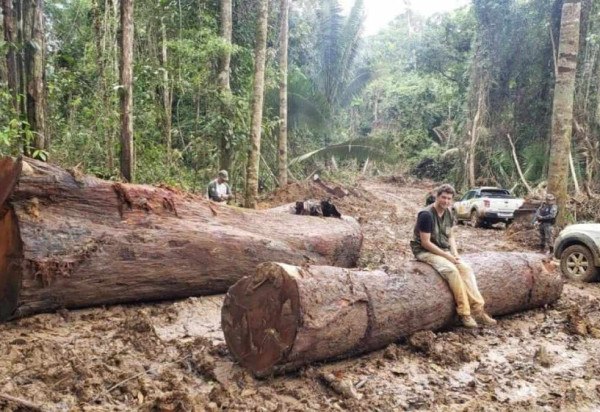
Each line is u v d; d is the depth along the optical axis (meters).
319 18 27.03
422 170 42.19
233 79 17.23
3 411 3.51
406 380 4.64
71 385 4.07
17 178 5.35
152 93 13.28
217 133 14.72
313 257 7.89
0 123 8.51
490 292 6.33
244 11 17.33
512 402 4.34
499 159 27.44
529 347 5.70
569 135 13.41
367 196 24.94
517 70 25.88
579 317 6.40
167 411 3.75
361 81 28.98
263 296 4.54
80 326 5.49
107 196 6.12
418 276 5.61
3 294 5.47
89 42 13.49
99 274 5.82
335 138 28.09
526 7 25.06
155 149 12.68
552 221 12.43
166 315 6.16
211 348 5.00
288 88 21.84
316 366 4.74
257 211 8.06
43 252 5.42
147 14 13.84
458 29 34.41
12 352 4.59
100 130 11.41
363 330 4.84
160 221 6.49
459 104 35.31
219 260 6.83
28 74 8.60
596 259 9.17
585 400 4.46
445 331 5.96
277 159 22.16
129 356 4.74
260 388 4.31
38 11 8.61
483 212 18.23
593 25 21.72
